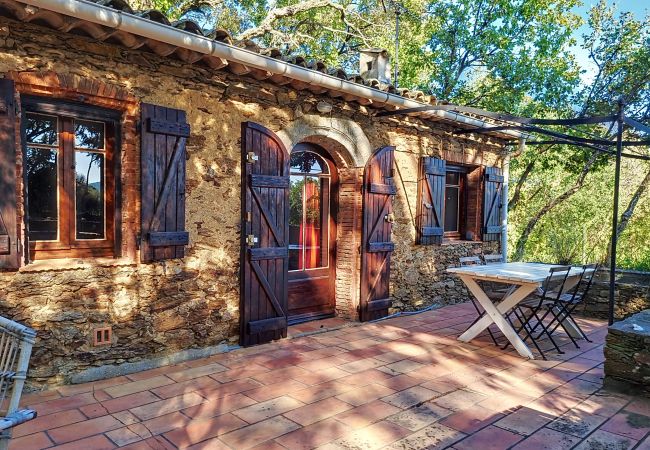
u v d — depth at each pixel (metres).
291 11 10.68
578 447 2.68
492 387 3.62
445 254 6.68
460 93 12.00
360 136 5.41
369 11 12.17
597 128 10.64
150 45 3.54
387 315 5.85
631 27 10.98
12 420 1.80
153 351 3.89
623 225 11.78
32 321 3.25
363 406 3.22
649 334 3.44
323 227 5.61
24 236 3.24
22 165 3.18
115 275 3.62
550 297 4.79
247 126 4.33
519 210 15.19
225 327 4.38
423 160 6.14
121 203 3.70
